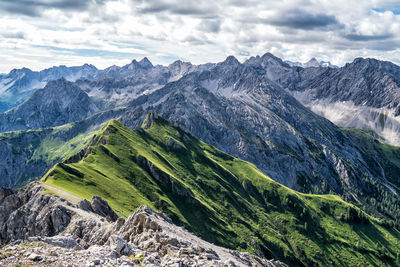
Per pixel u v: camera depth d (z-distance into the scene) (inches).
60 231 3161.9
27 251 1196.5
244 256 3176.7
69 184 5251.0
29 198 4067.4
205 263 1346.0
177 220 7273.6
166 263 1284.4
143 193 7460.6
